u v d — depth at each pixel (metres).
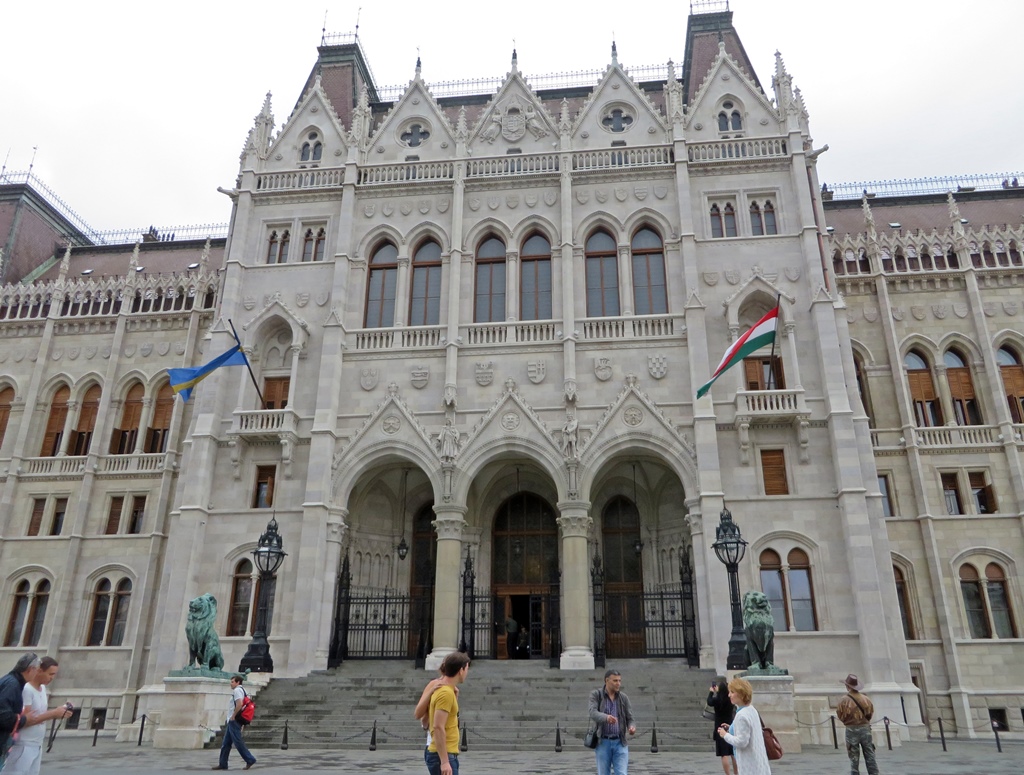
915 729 27.75
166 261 49.78
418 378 34.25
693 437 31.94
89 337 44.31
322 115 40.88
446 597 30.84
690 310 33.50
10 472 41.09
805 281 34.31
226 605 31.91
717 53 44.28
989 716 33.12
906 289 40.62
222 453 34.25
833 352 32.38
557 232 36.34
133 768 18.03
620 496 36.44
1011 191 46.53
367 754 21.03
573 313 34.34
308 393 34.75
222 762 17.62
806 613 29.72
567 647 29.83
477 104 44.75
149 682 32.09
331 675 29.48
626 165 37.03
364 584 35.09
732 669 23.47
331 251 37.50
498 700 25.62
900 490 37.28
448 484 32.06
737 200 36.28
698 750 22.03
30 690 9.98
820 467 31.30
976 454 37.31
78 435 42.66
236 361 33.31
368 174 38.72
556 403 33.16
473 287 36.16
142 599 38.03
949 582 35.44
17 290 45.84
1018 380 39.06
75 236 54.19
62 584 38.69
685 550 34.22
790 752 21.55
